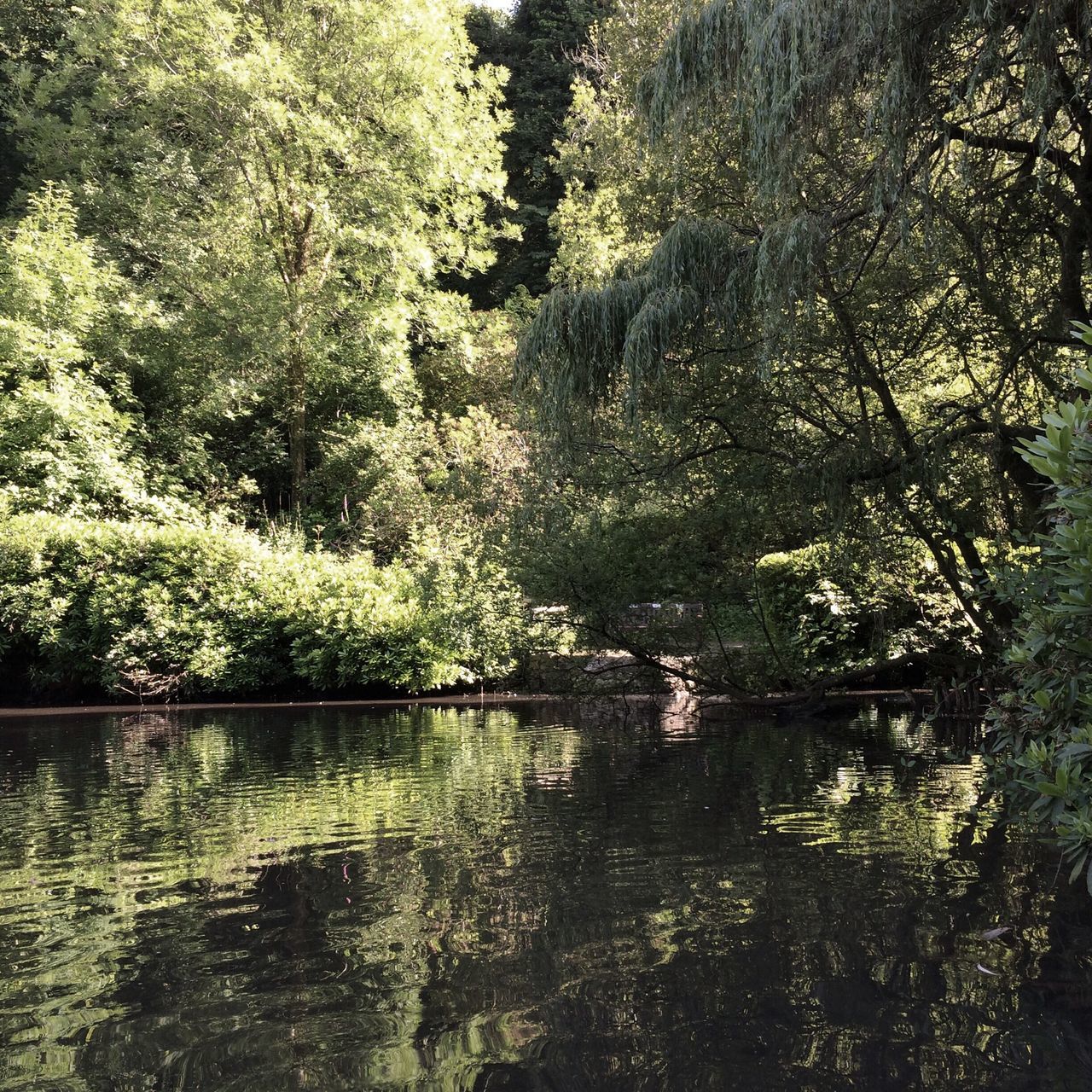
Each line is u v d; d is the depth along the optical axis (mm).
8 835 4152
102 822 4398
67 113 19672
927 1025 2156
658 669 9914
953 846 3736
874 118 5152
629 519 8906
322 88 15672
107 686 10719
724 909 3004
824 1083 1902
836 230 5871
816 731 7516
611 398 6949
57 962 2645
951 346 7270
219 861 3697
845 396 7648
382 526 15148
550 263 22891
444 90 16562
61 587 11086
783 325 5715
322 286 16562
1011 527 7043
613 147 9219
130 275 17219
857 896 3115
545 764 5965
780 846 3787
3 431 13062
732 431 7645
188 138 17297
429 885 3342
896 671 10062
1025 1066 1961
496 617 10695
